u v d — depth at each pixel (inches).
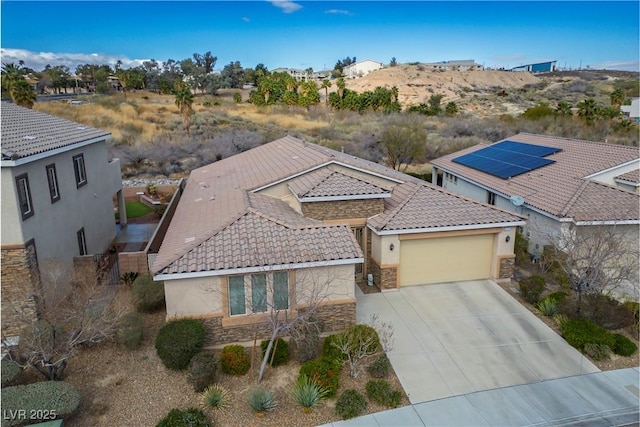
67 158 767.1
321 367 502.6
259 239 609.9
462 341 599.8
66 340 536.7
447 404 480.4
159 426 426.9
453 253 771.4
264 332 585.6
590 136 2079.2
